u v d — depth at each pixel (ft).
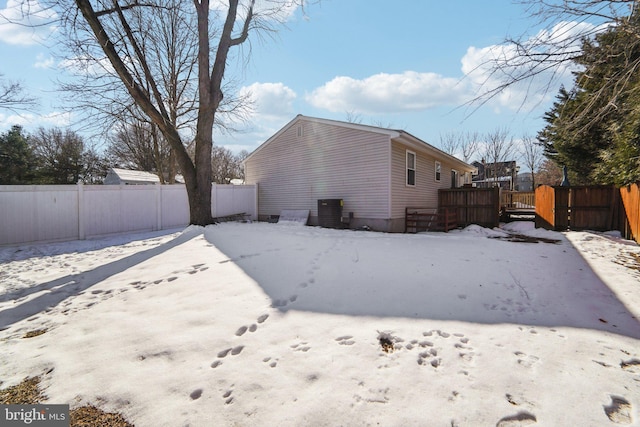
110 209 29.22
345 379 6.67
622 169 22.99
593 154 38.68
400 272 13.87
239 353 7.87
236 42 31.76
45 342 8.93
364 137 33.50
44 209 25.44
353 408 5.80
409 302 10.95
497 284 12.57
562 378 6.64
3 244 23.59
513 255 17.35
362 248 18.90
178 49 47.06
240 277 13.62
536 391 6.23
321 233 26.76
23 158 76.38
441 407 5.80
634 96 14.26
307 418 5.57
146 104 27.76
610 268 14.99
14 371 7.55
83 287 13.96
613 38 12.46
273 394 6.27
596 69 13.26
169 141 29.89
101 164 94.12
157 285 13.41
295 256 16.69
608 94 14.29
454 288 12.12
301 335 8.68
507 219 39.58
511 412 5.65
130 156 85.25
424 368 7.05
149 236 28.40
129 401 6.26
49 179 83.56
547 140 49.34
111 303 11.73
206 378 6.88
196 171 30.40
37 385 6.97
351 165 34.73
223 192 41.14
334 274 13.64
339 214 34.14
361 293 11.69
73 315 10.83
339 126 35.68
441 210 37.29
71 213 26.78
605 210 26.91
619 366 7.11
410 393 6.20
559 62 13.05
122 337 8.92
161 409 5.99
